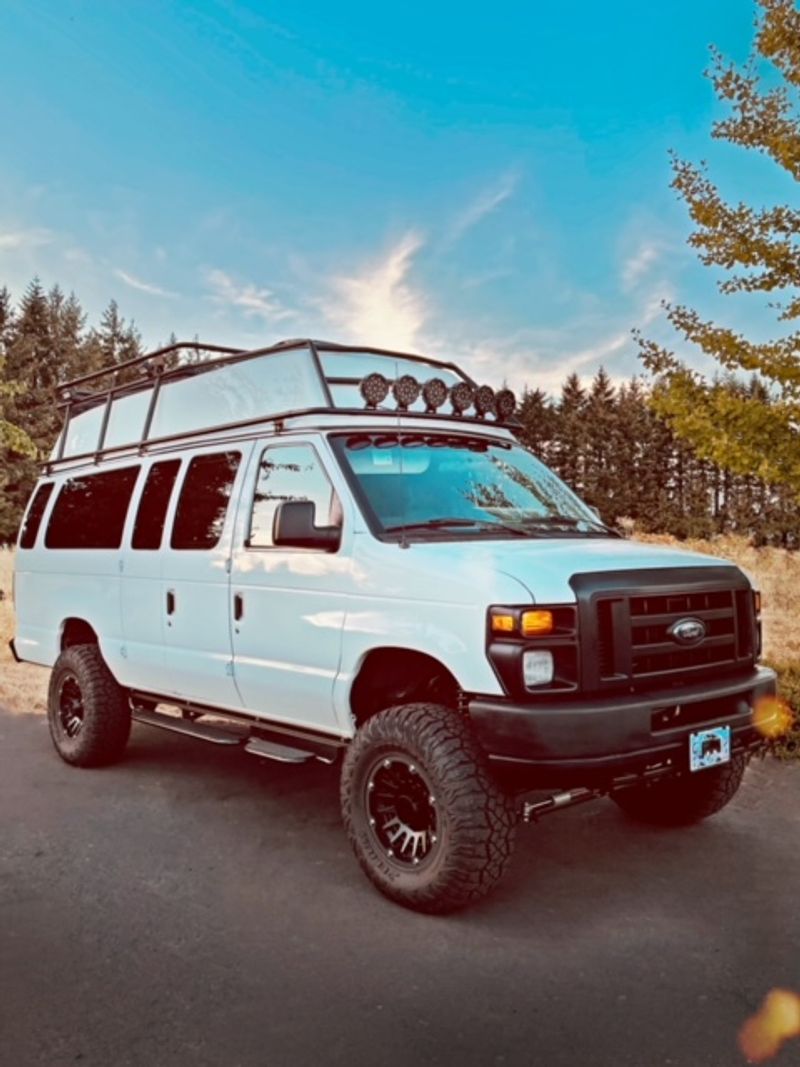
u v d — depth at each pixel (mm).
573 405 54906
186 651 5285
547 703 3508
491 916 3750
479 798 3623
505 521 4645
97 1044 2801
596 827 4863
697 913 3754
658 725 3695
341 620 4223
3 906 3875
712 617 4051
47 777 5938
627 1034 2846
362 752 3996
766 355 7500
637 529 46312
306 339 4992
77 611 6375
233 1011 3000
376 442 4727
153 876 4215
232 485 5105
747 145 7582
